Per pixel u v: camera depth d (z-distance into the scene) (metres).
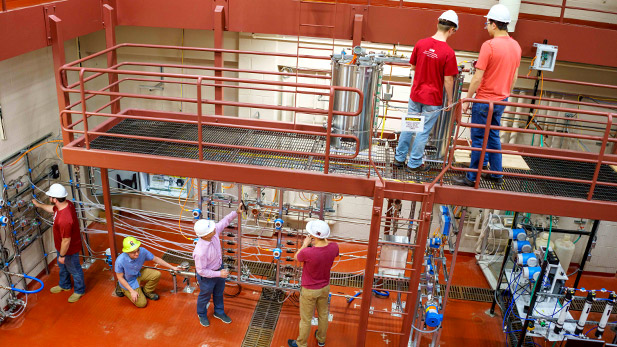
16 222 7.38
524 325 6.65
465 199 5.80
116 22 7.57
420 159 6.20
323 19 7.25
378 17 7.16
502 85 5.53
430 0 8.41
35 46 6.20
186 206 9.70
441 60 5.51
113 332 7.16
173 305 7.76
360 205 9.23
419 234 6.19
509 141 8.79
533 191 5.95
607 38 6.97
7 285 7.43
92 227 9.74
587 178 6.42
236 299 7.94
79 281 7.68
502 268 7.70
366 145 6.61
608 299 6.18
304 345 6.88
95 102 9.46
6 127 7.02
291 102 9.02
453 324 7.74
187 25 7.50
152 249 9.12
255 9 7.31
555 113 8.42
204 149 6.68
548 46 6.87
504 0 6.79
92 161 6.37
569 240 8.21
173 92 9.39
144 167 6.31
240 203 7.00
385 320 7.69
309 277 6.44
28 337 6.99
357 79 6.12
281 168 6.10
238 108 9.16
